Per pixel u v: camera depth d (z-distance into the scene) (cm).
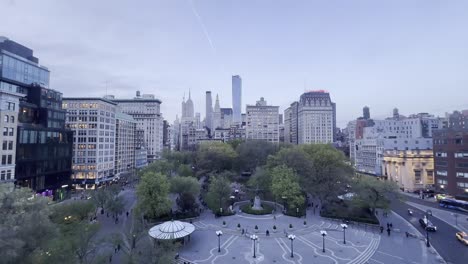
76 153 12012
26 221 2928
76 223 4878
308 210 7762
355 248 5081
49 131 9131
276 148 12731
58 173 9575
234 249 5066
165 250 4047
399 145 13150
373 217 6806
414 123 16788
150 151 19425
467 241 5247
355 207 7138
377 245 5228
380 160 13662
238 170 11825
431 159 10794
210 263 4466
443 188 9362
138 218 6191
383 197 6794
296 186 7175
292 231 6019
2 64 9044
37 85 9506
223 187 7331
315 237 5675
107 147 13000
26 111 8875
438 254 4822
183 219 6788
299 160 8281
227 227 6291
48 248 3092
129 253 4122
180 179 7825
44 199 3388
